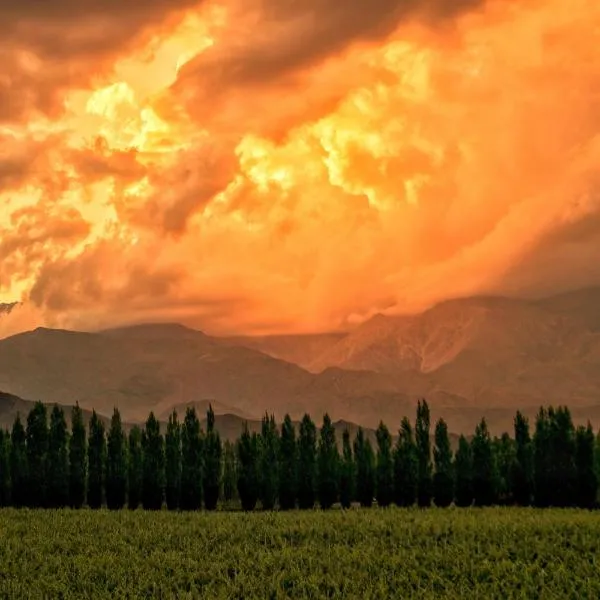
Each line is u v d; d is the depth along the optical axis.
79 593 75.31
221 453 136.12
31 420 135.88
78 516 109.88
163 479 134.00
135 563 83.12
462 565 82.06
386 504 134.00
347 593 74.06
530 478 129.88
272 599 74.62
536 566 80.69
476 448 133.38
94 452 135.88
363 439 138.38
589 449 126.88
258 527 99.31
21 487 133.50
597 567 80.19
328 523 100.19
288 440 135.12
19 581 79.12
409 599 72.75
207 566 82.62
